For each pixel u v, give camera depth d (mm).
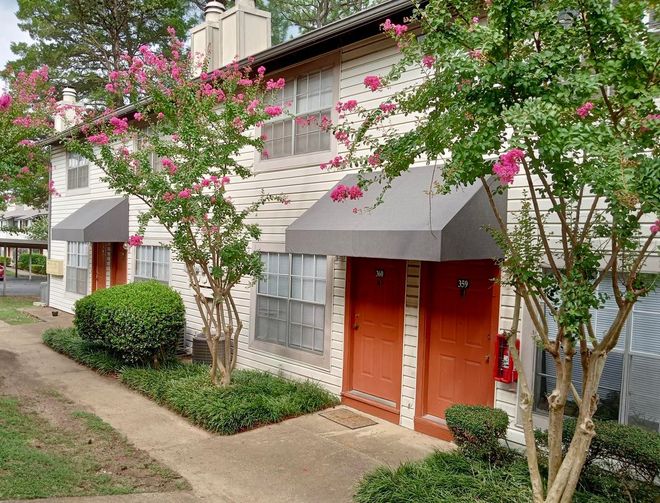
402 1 6406
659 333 4758
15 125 9055
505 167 3225
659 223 3152
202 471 5363
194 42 11539
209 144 7270
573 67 3562
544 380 5484
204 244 7461
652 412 4805
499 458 4973
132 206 13383
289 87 8734
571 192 3666
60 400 7602
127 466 5375
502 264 4098
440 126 3977
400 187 6617
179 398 7246
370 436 6438
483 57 3527
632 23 3641
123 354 9133
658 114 3453
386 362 7262
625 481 4406
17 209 41438
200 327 10711
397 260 7141
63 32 22469
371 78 4609
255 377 8336
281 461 5633
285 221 8656
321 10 19297
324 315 8055
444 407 6586
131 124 11539
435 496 4371
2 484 4559
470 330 6312
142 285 9859
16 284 27234
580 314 3430
